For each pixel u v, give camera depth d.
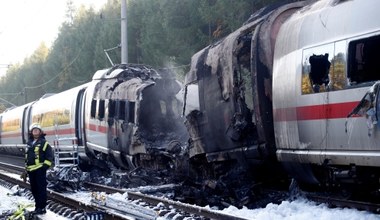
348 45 7.36
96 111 16.89
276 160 9.59
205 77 10.88
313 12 8.38
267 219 7.83
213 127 10.66
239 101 9.69
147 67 17.08
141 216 8.39
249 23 10.21
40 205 9.59
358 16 7.25
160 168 13.63
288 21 9.05
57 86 59.38
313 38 8.09
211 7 22.88
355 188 8.12
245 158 9.92
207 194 10.62
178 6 25.78
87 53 46.56
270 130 9.34
